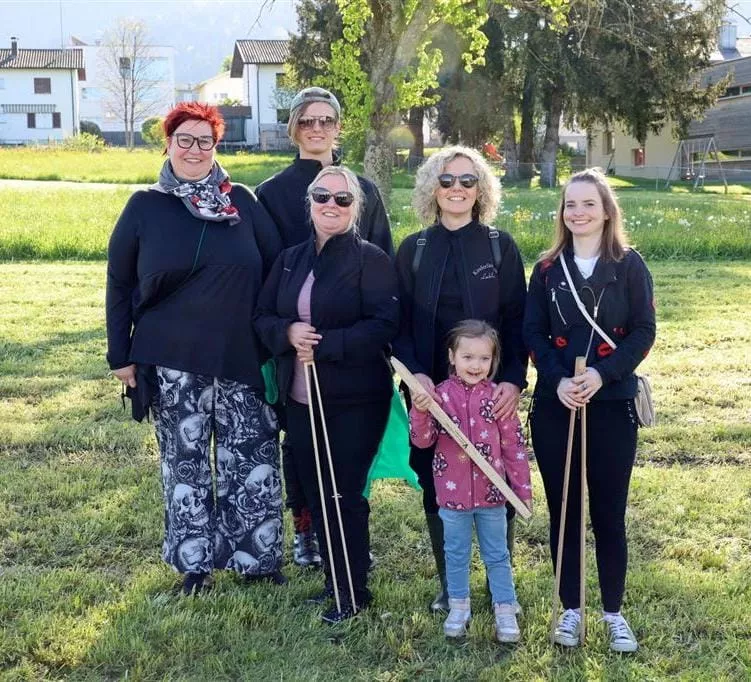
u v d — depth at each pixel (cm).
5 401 732
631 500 537
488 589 432
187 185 426
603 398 371
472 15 1518
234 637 388
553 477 387
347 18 1459
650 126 3962
